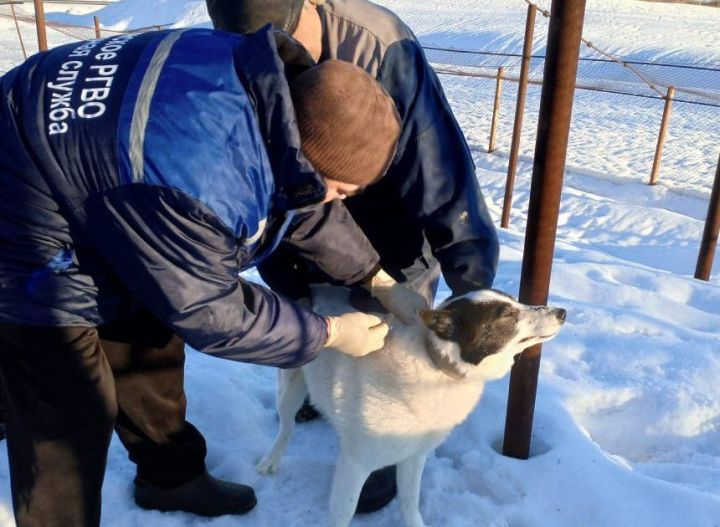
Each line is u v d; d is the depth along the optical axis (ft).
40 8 22.21
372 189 8.83
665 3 143.84
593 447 9.98
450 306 8.44
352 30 7.95
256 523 9.12
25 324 6.55
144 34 6.35
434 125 8.11
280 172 5.90
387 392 8.27
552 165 8.38
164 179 5.48
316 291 9.37
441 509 9.29
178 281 5.82
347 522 8.64
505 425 10.00
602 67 67.36
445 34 98.99
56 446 7.04
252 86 5.73
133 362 8.23
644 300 15.81
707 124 50.90
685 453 10.73
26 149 5.80
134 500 9.38
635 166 39.73
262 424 11.32
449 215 8.34
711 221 18.04
